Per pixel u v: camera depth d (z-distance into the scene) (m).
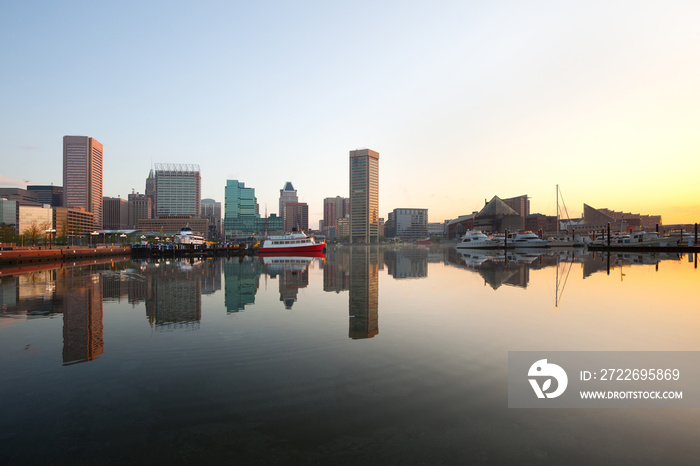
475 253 107.50
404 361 13.09
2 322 20.39
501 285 33.03
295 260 85.50
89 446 8.09
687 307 22.33
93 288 34.94
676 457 7.45
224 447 7.98
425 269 52.00
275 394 10.55
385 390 10.69
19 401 10.32
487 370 12.18
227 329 18.14
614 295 27.03
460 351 14.16
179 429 8.77
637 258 70.00
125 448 8.00
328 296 28.41
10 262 70.31
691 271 44.25
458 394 10.41
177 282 39.66
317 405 9.84
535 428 8.58
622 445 7.89
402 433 8.41
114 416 9.41
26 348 15.38
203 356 14.08
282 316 21.05
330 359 13.45
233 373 12.24
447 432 8.46
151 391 10.90
